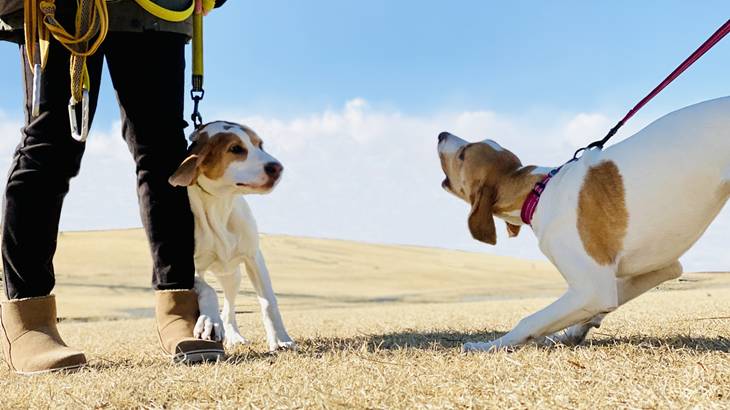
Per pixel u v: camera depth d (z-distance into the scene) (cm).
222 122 387
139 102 338
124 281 1447
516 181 351
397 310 715
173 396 244
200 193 371
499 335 396
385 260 1867
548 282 1656
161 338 341
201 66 379
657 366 260
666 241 319
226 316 451
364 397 224
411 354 306
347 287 1499
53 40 320
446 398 220
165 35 339
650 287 354
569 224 323
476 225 360
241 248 392
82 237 1816
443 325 471
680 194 309
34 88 317
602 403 209
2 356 387
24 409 239
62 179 328
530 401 214
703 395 213
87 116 314
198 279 362
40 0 311
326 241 2036
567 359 276
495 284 1602
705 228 320
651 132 321
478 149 367
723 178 302
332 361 295
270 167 371
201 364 312
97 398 244
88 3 310
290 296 1333
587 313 318
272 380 259
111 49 336
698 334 356
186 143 354
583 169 327
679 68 330
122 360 352
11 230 325
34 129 322
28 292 329
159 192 340
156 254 343
